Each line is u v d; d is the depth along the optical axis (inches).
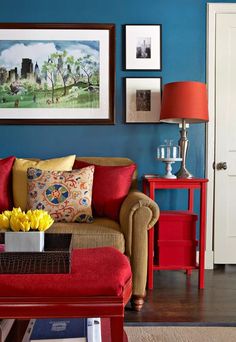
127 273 61.9
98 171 111.3
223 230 134.1
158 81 132.7
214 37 132.7
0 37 130.3
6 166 113.8
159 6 132.1
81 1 131.0
